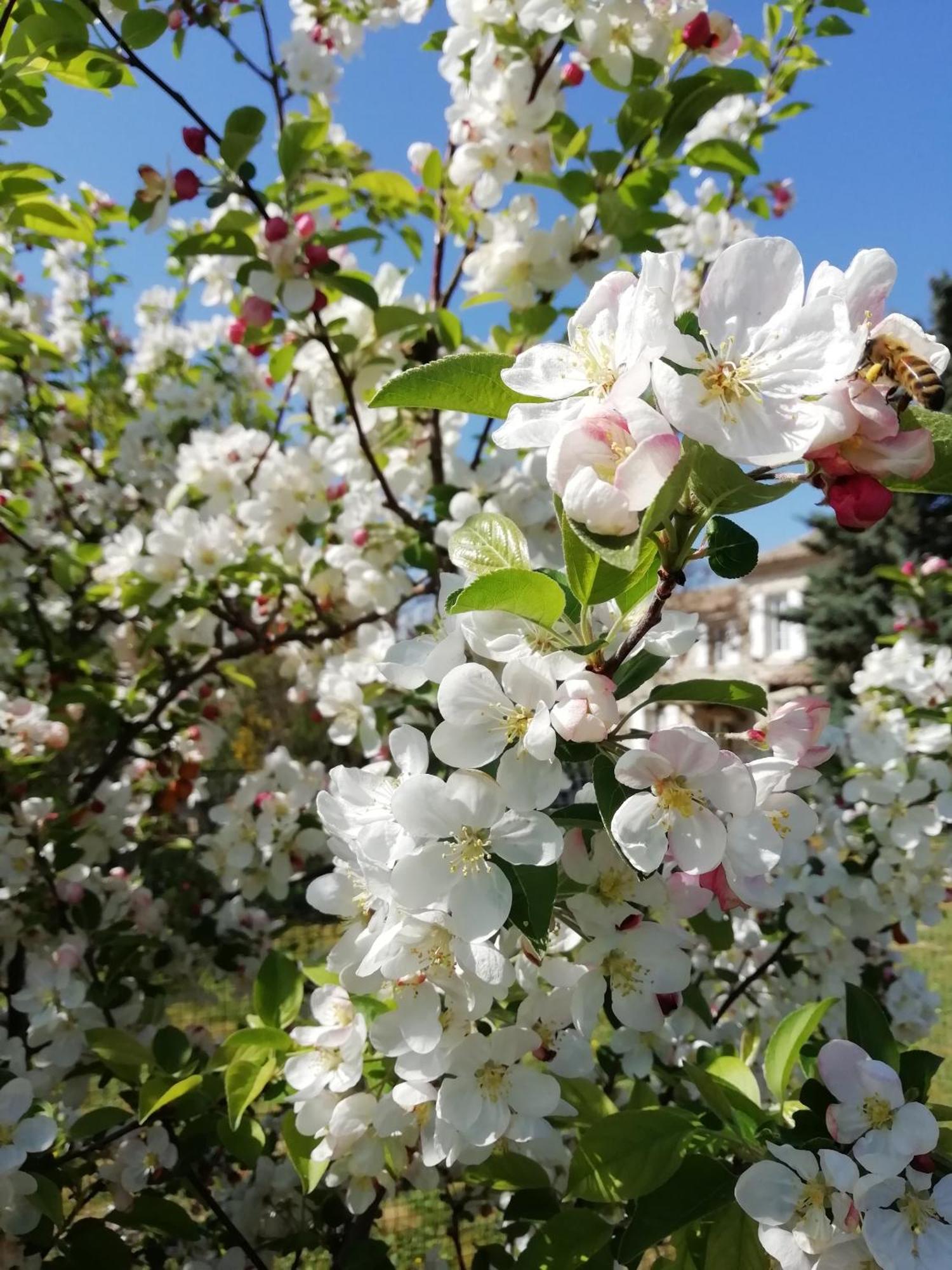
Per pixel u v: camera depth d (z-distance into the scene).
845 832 0.55
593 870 0.27
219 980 0.71
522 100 0.54
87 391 1.02
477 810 0.23
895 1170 0.23
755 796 0.23
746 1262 0.25
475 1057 0.27
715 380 0.20
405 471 0.66
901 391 0.21
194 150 0.50
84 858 0.64
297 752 1.84
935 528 3.06
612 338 0.22
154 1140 0.41
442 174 0.60
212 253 0.52
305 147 0.50
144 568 0.64
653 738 0.22
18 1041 0.44
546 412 0.23
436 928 0.24
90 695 0.68
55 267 1.02
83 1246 0.38
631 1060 0.38
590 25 0.50
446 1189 0.56
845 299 0.21
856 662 3.15
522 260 0.57
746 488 0.21
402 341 0.61
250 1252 0.42
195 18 0.52
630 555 0.19
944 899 0.54
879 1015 0.28
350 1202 0.33
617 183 0.57
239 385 1.02
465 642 0.25
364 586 0.63
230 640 0.82
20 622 0.83
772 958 0.54
